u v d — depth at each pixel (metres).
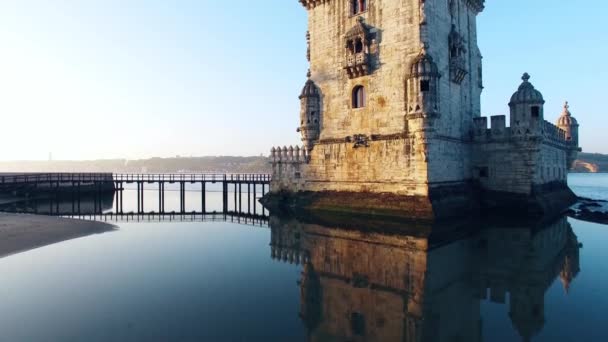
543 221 31.34
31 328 12.02
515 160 33.88
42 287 16.23
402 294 15.45
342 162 36.06
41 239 26.19
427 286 16.39
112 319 12.77
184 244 25.64
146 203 65.06
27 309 13.67
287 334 11.65
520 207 33.19
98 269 19.14
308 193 38.97
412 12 31.36
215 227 33.28
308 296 15.23
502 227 29.08
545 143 36.53
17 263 20.23
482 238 25.45
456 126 35.16
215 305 14.15
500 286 16.33
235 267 19.72
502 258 20.69
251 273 18.61
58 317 12.93
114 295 15.29
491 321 12.66
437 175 30.91
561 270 18.53
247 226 33.47
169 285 16.62
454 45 34.59
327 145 37.41
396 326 12.37
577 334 11.52
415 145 30.47
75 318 12.84
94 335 11.51
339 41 36.78
